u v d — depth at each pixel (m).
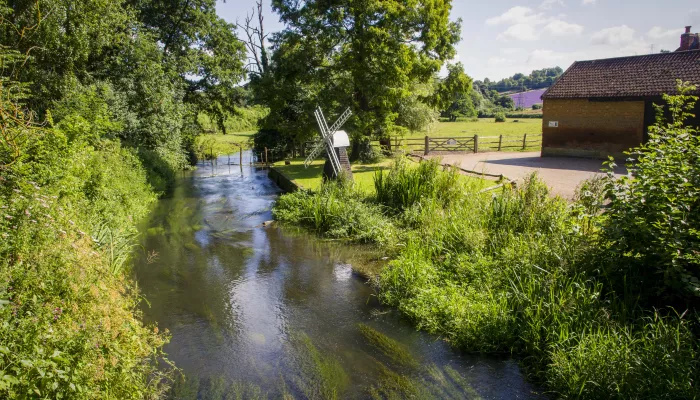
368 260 11.57
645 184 6.68
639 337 6.10
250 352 7.18
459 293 8.43
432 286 8.77
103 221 11.67
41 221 5.76
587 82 24.27
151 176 21.80
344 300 9.19
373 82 23.05
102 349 4.78
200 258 12.00
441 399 5.84
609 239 7.15
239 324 8.19
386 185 15.32
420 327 7.82
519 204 11.07
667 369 5.29
